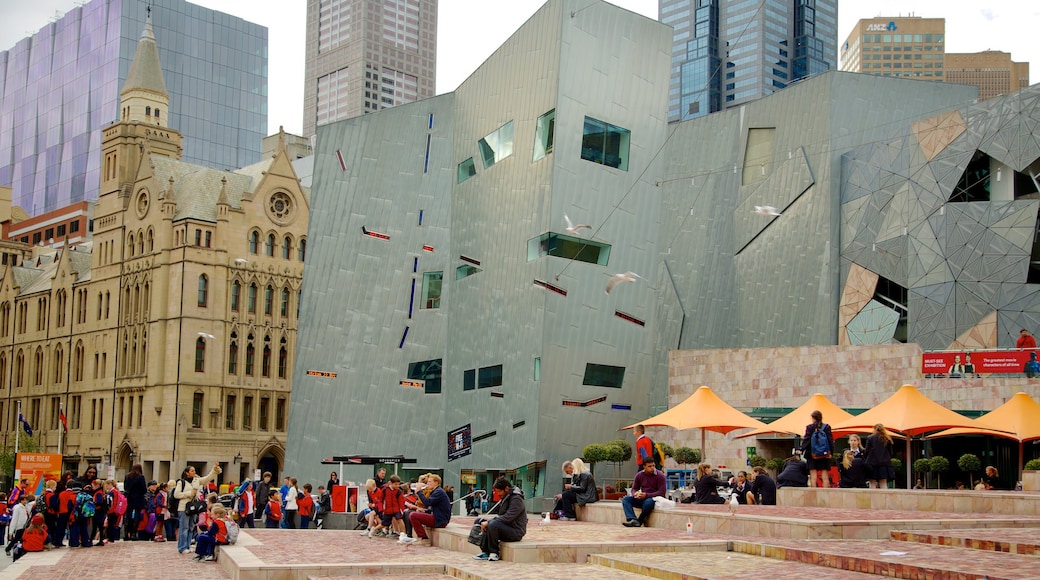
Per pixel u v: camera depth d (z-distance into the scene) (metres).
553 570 20.58
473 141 63.94
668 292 81.50
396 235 67.06
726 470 52.38
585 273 57.94
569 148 57.09
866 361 53.84
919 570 16.48
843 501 28.25
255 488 40.97
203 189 98.19
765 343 76.69
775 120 79.44
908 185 68.75
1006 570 15.86
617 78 59.31
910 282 67.19
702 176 82.88
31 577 25.17
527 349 57.41
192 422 94.00
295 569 22.28
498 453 58.69
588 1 57.97
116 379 100.94
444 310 64.50
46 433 110.81
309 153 130.38
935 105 78.19
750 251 79.06
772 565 19.09
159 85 109.94
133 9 194.88
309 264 69.50
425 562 23.09
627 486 52.59
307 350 68.75
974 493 26.00
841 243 73.75
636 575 19.44
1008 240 63.16
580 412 57.59
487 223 61.91
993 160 66.44
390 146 68.12
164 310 96.00
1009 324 62.25
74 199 194.88
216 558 28.89
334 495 47.00
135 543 35.94
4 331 121.00
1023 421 36.03
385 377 66.00
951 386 50.47
